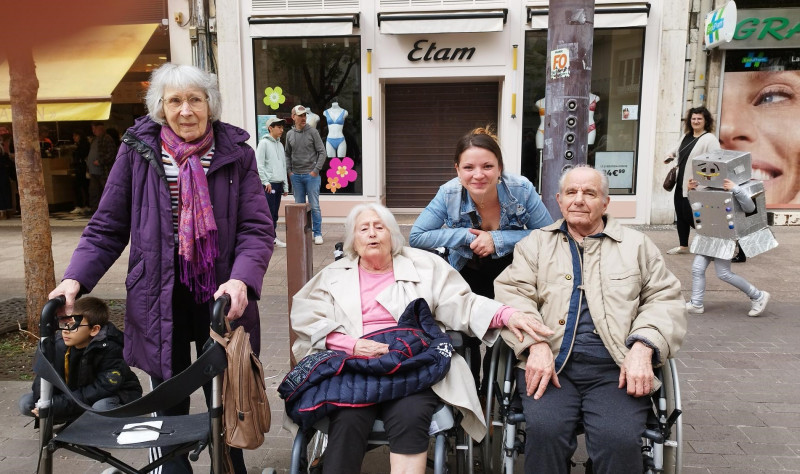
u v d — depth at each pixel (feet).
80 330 10.37
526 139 32.83
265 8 32.48
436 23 31.30
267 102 33.45
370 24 32.24
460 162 9.33
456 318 8.84
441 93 34.78
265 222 8.20
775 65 32.19
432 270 9.28
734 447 10.55
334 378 7.91
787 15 31.37
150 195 7.55
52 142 41.22
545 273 8.98
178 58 33.24
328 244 28.58
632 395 7.97
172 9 32.60
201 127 7.64
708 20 30.76
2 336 16.28
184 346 8.34
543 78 32.22
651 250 8.87
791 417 11.66
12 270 24.95
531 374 8.21
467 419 8.05
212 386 7.02
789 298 19.92
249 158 8.22
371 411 7.86
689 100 32.27
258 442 7.13
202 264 7.63
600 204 8.82
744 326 17.16
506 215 9.77
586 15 11.68
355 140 33.58
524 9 31.45
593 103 32.27
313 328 8.72
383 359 7.86
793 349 15.34
